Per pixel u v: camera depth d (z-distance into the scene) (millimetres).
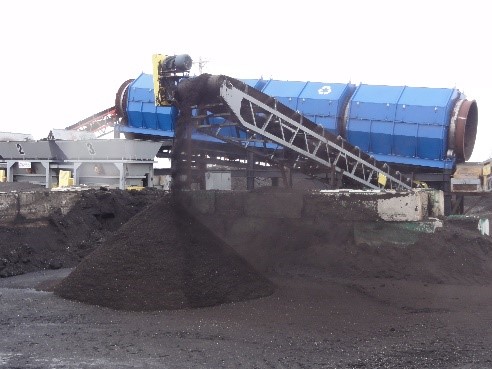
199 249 11266
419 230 12930
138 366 7156
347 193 13523
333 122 22812
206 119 14602
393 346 7918
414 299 10672
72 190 18016
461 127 20953
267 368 7078
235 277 10961
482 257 12859
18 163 25016
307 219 13898
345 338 8297
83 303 10570
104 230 17484
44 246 15508
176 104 13641
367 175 18234
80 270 11375
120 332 8641
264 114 14883
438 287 11648
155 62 14070
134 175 23000
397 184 19141
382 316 9531
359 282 12023
